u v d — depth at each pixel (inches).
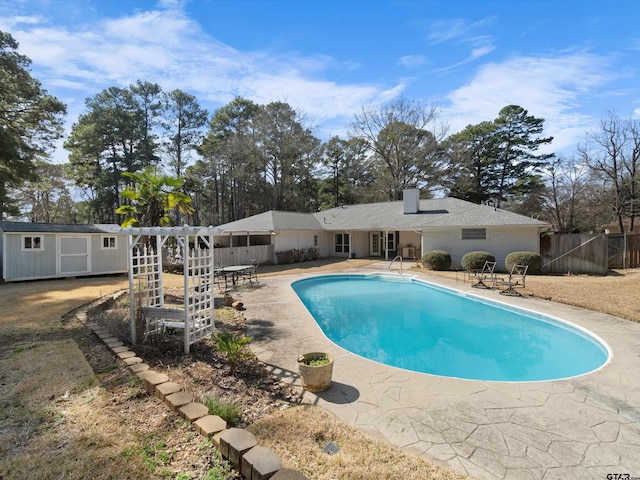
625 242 687.1
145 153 1446.9
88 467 119.0
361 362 234.7
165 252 746.8
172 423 149.3
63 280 607.8
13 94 722.2
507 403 175.8
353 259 983.0
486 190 1544.0
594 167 995.3
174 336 280.7
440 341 324.5
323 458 128.7
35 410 157.8
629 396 183.2
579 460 130.3
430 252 720.3
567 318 341.4
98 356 231.3
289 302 430.9
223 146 1493.6
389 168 1455.5
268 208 1569.9
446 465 126.9
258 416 162.1
